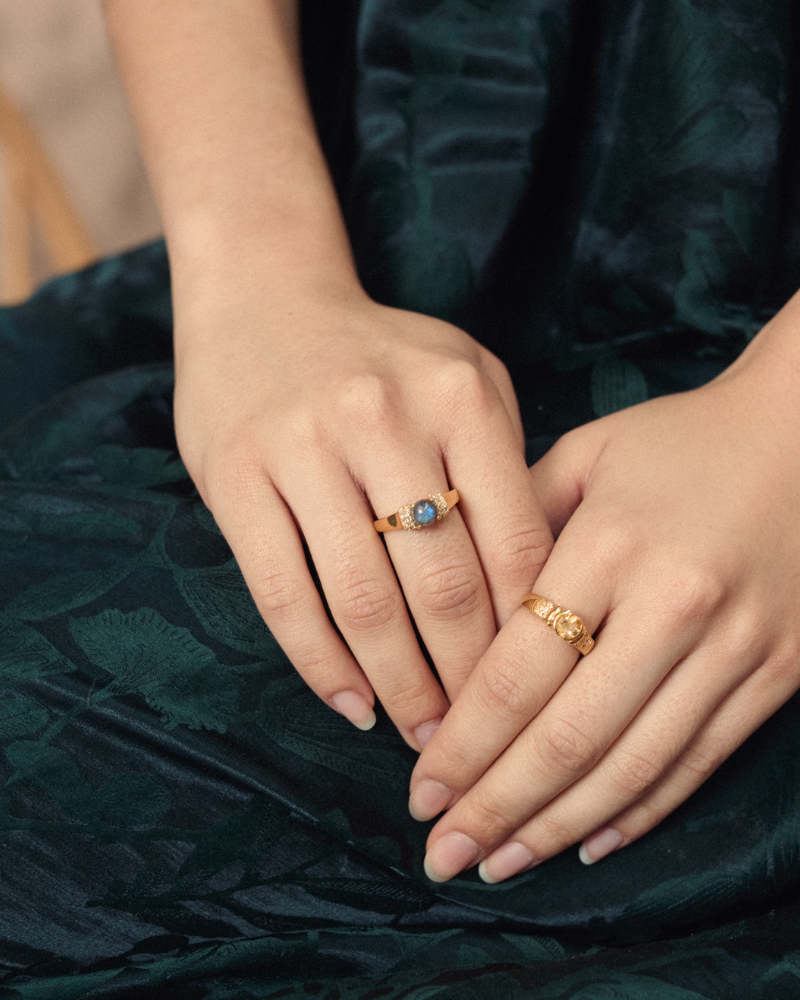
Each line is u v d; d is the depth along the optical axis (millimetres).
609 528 335
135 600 369
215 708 351
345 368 357
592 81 433
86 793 338
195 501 398
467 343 383
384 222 432
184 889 334
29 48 997
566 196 440
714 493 342
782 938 335
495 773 333
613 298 439
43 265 967
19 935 328
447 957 339
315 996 330
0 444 445
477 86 427
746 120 416
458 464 346
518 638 329
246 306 391
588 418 410
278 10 460
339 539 337
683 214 424
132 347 560
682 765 340
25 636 360
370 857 344
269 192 416
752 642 331
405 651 341
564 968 328
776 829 347
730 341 432
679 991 320
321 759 349
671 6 416
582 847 347
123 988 330
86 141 1027
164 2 454
